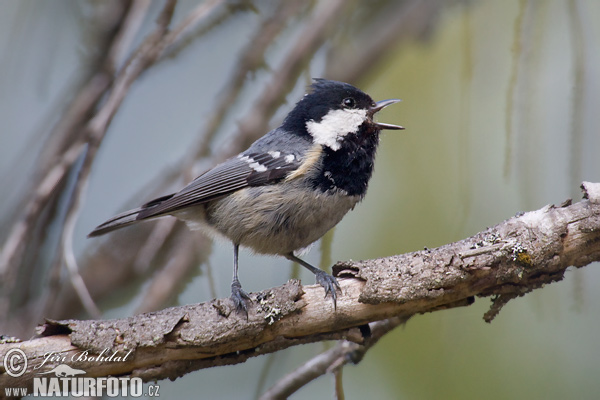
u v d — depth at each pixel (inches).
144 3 373.1
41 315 337.7
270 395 301.0
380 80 455.2
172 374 269.9
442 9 427.8
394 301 270.8
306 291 277.0
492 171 368.5
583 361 365.1
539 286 277.7
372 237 422.6
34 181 378.3
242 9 382.6
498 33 325.1
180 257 397.4
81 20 376.2
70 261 322.0
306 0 384.8
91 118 382.0
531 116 274.7
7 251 336.2
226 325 265.4
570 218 269.1
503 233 271.0
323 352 306.8
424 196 424.5
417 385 377.1
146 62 344.5
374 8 448.1
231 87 382.9
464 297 277.1
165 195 397.1
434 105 441.1
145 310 382.9
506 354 371.9
